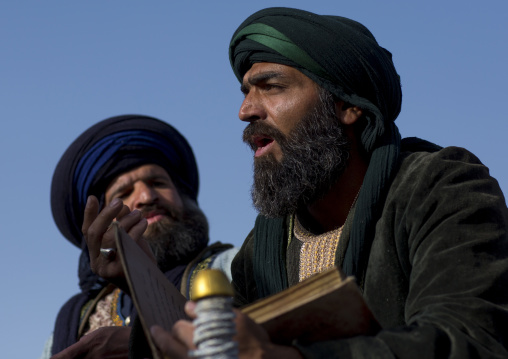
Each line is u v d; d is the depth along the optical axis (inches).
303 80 158.1
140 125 290.7
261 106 159.5
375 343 103.0
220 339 94.3
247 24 164.7
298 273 156.7
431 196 131.9
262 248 162.2
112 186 280.2
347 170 158.1
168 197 274.8
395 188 142.3
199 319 95.1
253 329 97.8
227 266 250.1
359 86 157.1
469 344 107.1
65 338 246.5
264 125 158.4
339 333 105.3
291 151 155.8
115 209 147.3
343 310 103.3
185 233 266.5
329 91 157.6
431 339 105.4
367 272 139.7
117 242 115.4
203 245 273.1
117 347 156.7
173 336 99.0
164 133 293.0
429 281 122.0
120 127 288.7
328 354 100.9
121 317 246.4
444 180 133.0
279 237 162.1
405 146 157.2
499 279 118.3
